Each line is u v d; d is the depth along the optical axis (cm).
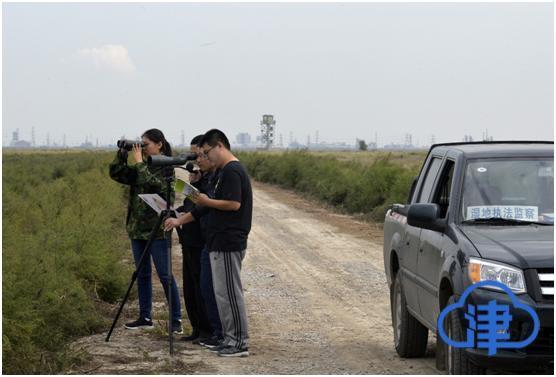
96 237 1249
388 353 861
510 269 599
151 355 830
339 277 1428
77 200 2014
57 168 4003
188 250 887
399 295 842
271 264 1586
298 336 959
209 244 814
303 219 2591
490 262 609
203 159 827
